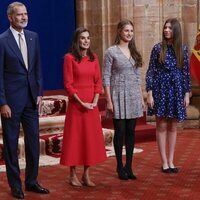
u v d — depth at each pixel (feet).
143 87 46.42
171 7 46.68
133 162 34.91
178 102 31.09
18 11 26.43
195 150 38.34
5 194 27.84
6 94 26.73
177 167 33.22
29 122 27.40
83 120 28.81
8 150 27.02
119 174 30.68
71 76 28.63
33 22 48.06
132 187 29.04
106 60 30.12
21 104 26.86
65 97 43.73
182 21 47.26
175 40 31.12
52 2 48.75
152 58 31.68
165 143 32.32
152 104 31.55
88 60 29.01
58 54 49.52
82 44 28.71
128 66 30.01
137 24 46.52
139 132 41.75
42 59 48.78
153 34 46.65
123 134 30.55
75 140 28.78
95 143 28.94
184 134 44.98
